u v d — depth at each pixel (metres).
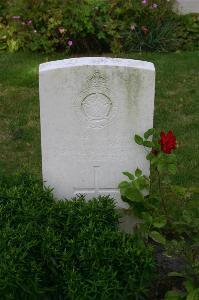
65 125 4.20
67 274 3.69
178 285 4.07
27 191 4.34
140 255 3.77
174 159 4.07
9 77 7.34
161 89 7.09
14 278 3.56
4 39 8.23
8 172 5.49
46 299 3.76
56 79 4.04
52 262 3.76
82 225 4.01
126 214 4.45
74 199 4.28
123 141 4.26
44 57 7.98
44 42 8.02
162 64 7.73
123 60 4.11
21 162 5.68
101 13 8.14
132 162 4.34
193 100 6.86
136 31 8.16
